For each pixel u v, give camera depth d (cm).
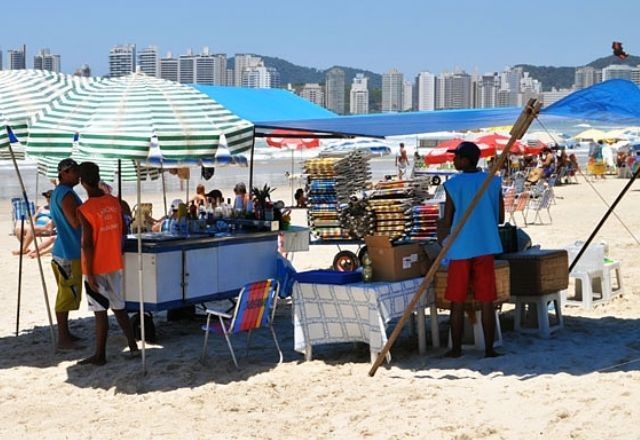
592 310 1005
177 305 826
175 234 864
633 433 569
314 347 860
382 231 1052
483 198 762
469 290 783
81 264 838
